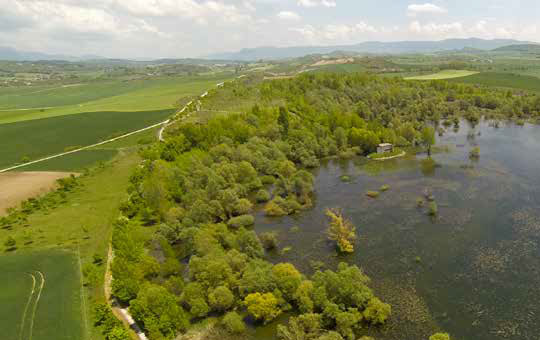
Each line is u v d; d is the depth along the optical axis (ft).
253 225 331.77
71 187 402.72
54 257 264.72
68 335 186.29
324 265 257.96
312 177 413.18
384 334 189.88
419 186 393.29
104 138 602.44
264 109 629.92
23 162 501.97
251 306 201.67
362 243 284.82
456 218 316.19
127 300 213.66
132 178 386.32
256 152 471.62
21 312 206.18
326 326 194.39
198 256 257.96
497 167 435.53
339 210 348.59
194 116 647.56
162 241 272.51
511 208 328.29
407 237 289.94
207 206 326.44
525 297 214.69
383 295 222.07
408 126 569.23
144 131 622.95
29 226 317.22
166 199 343.46
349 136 555.28
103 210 342.23
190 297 210.18
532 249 263.08
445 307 209.26
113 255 264.52
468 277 236.02
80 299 216.33
